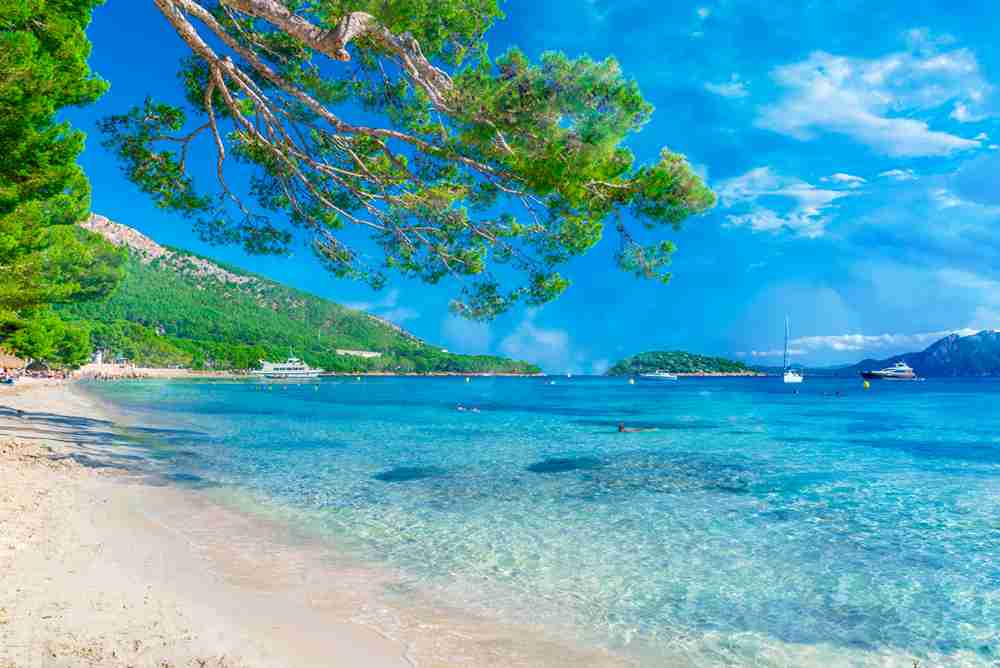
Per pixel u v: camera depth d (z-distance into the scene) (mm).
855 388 126625
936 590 7543
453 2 9914
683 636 6117
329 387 116312
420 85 9531
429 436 27109
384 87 12508
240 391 83438
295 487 13953
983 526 10898
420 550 9055
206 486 13531
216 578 7098
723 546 9516
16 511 9117
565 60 8414
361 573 7836
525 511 11883
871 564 8594
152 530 9086
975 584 7770
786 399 74188
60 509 9617
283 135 12219
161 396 62906
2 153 12742
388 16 8523
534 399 72438
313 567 7953
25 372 81000
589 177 9234
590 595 7246
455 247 14188
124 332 159000
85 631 5051
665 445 24172
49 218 23406
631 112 8555
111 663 4500
